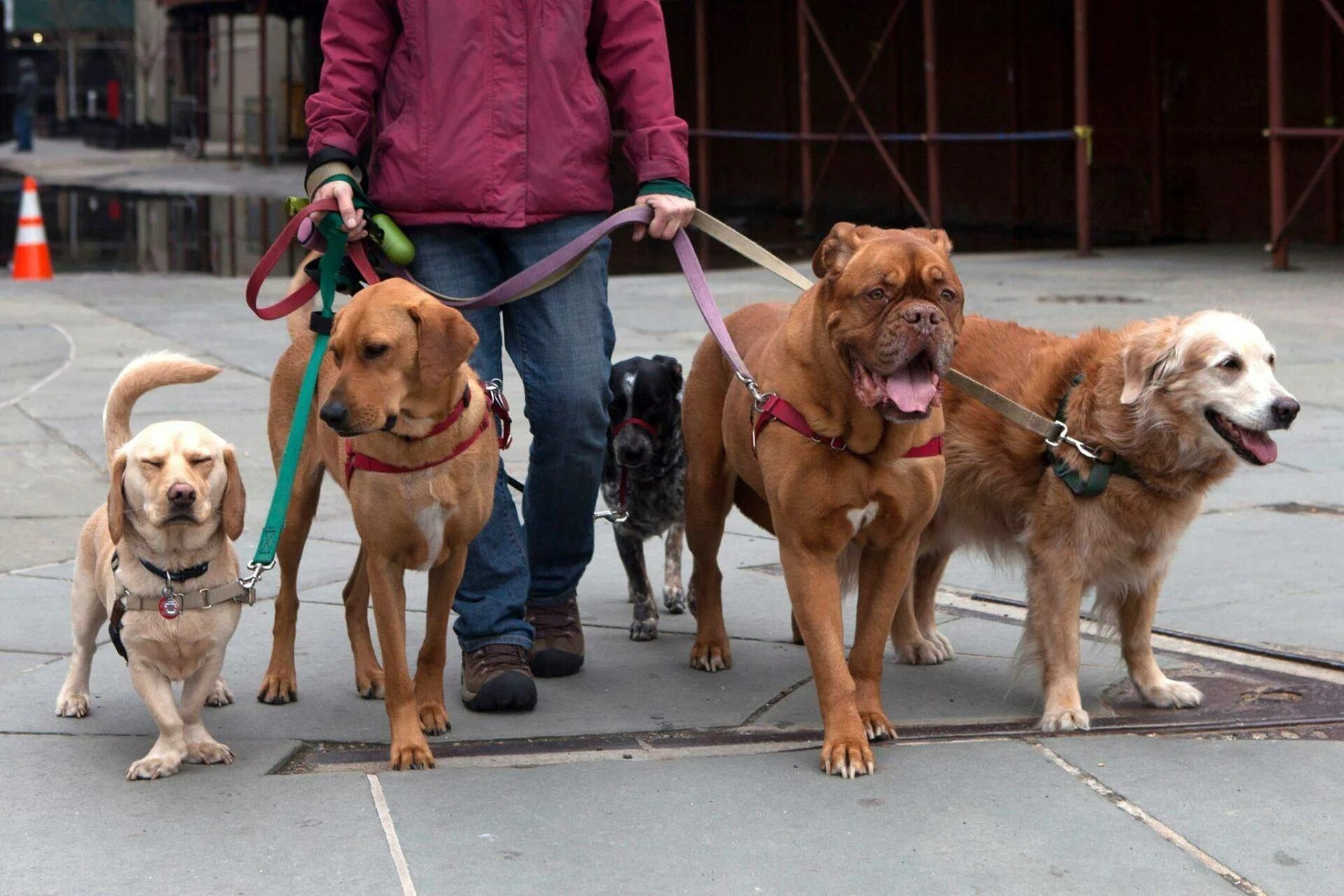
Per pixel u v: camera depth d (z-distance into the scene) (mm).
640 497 5250
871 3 24609
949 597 5500
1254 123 18719
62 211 25984
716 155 28516
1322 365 9305
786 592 5555
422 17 4258
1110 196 21391
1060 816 3377
